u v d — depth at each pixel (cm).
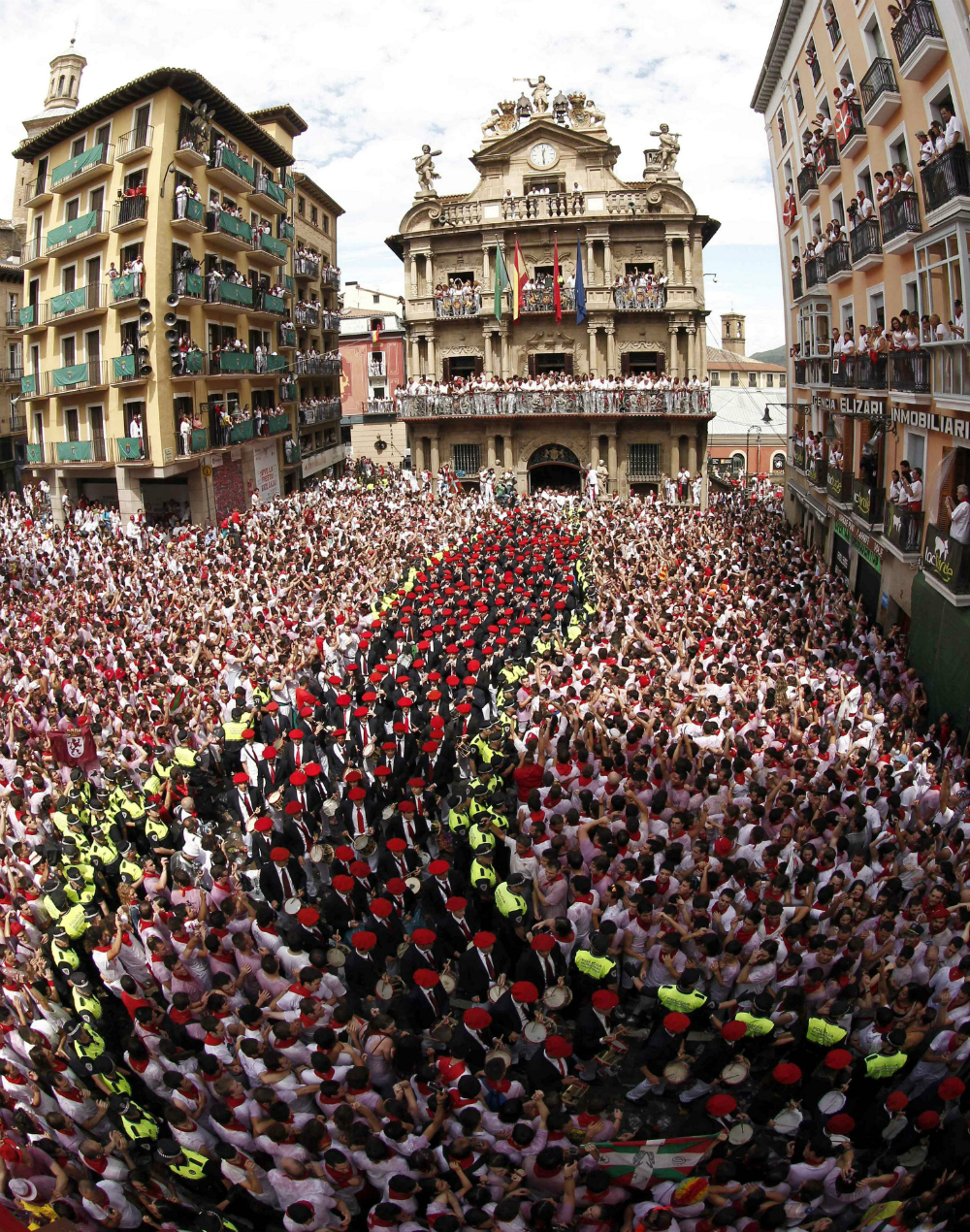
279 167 4497
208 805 1477
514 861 1117
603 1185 689
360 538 3062
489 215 4344
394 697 1714
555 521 3431
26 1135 750
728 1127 775
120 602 2230
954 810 1245
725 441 6731
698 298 4312
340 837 1245
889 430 2189
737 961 938
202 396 3584
